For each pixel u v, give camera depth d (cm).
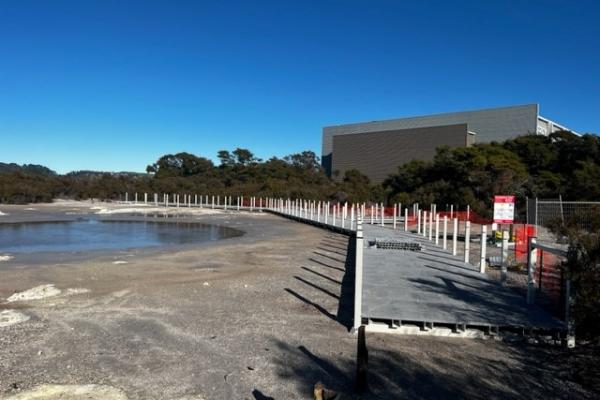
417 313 788
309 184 7081
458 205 4106
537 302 898
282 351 667
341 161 9388
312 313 875
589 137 4969
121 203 6319
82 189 6894
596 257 703
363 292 951
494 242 1972
